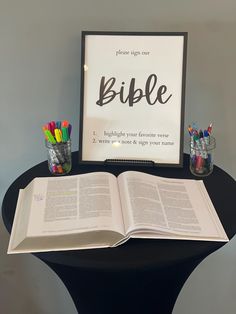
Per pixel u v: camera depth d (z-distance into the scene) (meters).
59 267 0.87
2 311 1.49
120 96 1.08
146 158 1.09
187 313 1.52
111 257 0.80
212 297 1.48
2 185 1.31
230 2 1.08
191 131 1.06
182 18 1.10
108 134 1.09
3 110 1.20
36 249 0.80
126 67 1.07
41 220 0.86
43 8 1.09
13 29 1.11
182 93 1.07
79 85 1.17
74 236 0.82
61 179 1.01
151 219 0.85
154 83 1.07
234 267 1.41
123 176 1.00
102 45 1.07
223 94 1.18
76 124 1.22
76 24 1.11
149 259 0.79
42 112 1.21
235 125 1.22
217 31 1.11
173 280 0.92
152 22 1.11
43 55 1.14
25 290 1.46
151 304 0.97
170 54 1.07
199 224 0.87
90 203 0.91
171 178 1.04
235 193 1.00
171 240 0.84
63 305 1.50
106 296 0.93
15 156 1.27
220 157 1.26
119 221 0.85
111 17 1.10
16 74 1.16
